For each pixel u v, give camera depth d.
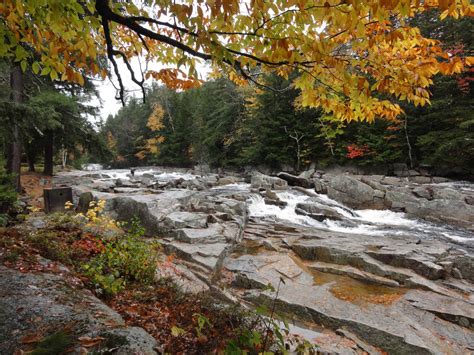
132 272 4.20
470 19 17.45
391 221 12.75
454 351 4.39
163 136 46.19
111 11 2.08
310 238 9.41
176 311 3.32
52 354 1.92
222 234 8.59
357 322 4.95
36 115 11.16
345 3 1.73
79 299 2.86
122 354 2.03
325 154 28.19
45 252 4.03
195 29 1.97
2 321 2.32
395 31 2.05
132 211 9.23
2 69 11.23
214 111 37.91
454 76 19.06
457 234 10.34
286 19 2.02
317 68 2.40
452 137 19.30
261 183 21.06
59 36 2.41
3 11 2.15
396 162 23.95
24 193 14.86
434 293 6.04
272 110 30.31
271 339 2.92
